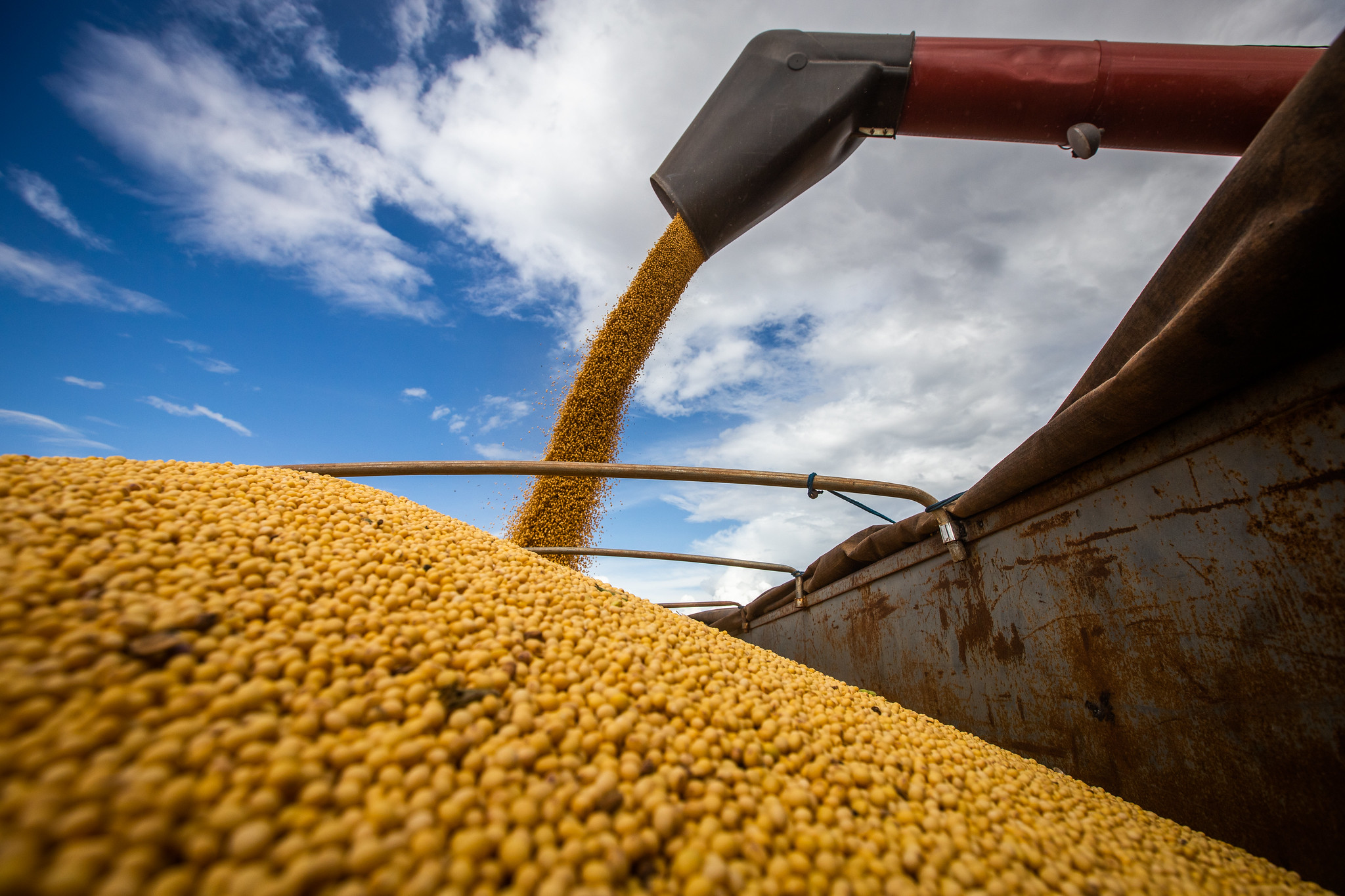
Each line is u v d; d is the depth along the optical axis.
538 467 1.31
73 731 0.31
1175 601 0.71
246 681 0.41
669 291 2.17
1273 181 0.51
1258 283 0.51
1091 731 0.82
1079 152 1.47
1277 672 0.58
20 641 0.36
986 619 1.08
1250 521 0.62
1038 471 0.93
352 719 0.40
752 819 0.41
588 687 0.52
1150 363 0.65
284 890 0.26
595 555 1.79
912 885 0.38
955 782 0.58
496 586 0.68
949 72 1.61
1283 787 0.57
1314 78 0.47
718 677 0.64
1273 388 0.59
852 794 0.48
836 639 1.68
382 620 0.53
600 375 2.08
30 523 0.50
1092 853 0.50
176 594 0.47
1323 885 0.53
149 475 0.72
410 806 0.34
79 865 0.24
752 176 1.86
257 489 0.77
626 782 0.41
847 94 1.69
